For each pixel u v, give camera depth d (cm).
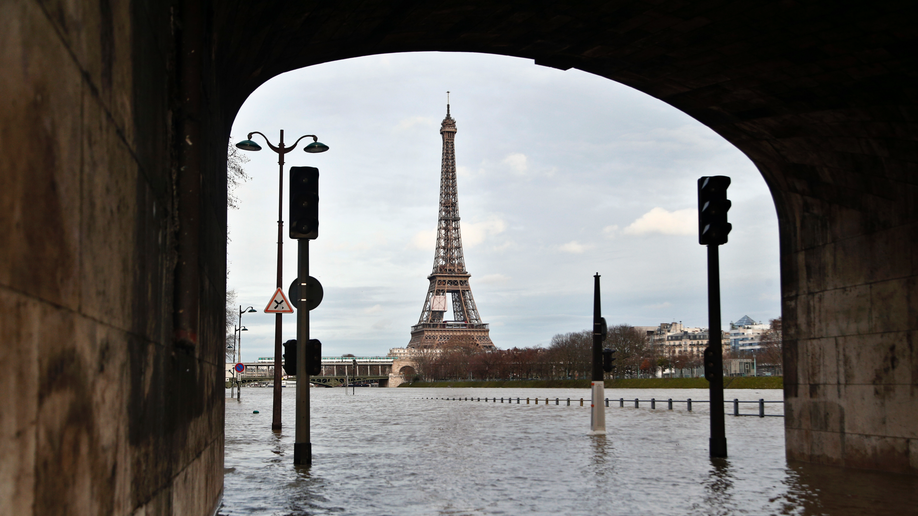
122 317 499
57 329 351
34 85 320
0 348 284
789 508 1430
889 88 1579
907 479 1681
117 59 485
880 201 1759
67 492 369
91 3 415
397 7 1562
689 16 1543
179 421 777
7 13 292
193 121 805
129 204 525
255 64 1616
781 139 1992
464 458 2350
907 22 1368
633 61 1862
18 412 302
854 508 1412
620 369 16025
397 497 1598
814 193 2003
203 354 991
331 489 1700
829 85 1673
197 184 805
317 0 1409
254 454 2411
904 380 1694
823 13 1414
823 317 1984
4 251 287
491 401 9025
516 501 1548
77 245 385
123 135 504
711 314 2266
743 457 2302
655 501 1539
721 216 2200
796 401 2122
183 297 786
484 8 1592
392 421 4509
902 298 1695
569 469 2069
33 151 319
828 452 1973
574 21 1656
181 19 807
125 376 508
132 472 534
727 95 1911
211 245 1087
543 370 19550
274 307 3269
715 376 2294
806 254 2058
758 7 1448
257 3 1251
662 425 3931
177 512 762
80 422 392
